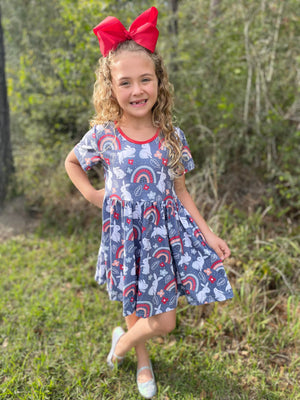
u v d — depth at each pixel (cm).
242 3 391
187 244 171
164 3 424
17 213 400
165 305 170
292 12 385
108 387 195
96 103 172
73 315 245
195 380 199
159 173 162
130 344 190
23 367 203
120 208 164
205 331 234
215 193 343
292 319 238
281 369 206
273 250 288
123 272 168
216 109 409
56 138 493
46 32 468
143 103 156
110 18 155
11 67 542
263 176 382
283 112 407
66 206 405
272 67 388
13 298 264
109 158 163
